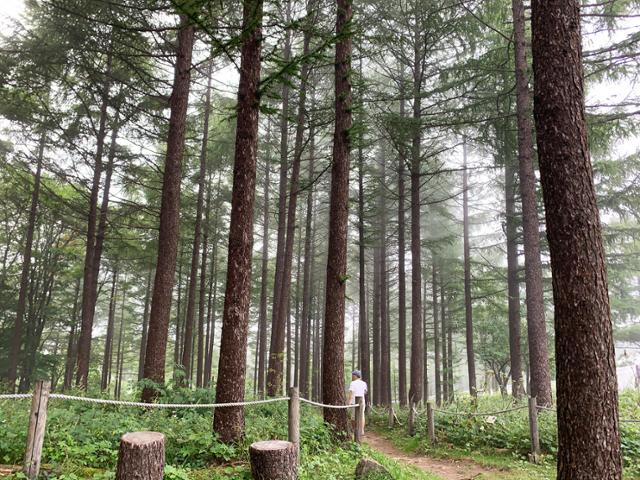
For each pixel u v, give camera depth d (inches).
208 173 877.8
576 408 165.9
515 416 411.2
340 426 330.0
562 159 181.2
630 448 324.8
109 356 1241.4
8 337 904.9
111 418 273.9
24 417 261.6
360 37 453.1
